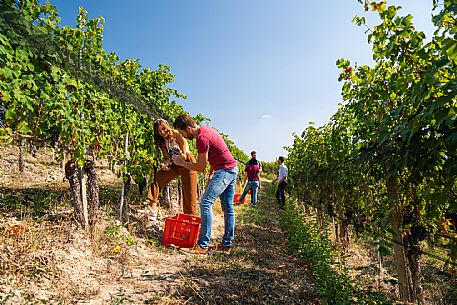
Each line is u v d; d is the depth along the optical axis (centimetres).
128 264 373
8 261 304
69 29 425
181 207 816
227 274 376
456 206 224
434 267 532
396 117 289
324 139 623
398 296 361
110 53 572
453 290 440
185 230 457
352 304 298
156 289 313
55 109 366
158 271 366
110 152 515
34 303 252
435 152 226
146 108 598
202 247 411
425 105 218
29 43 334
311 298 339
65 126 383
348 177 409
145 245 453
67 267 328
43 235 377
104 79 456
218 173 400
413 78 256
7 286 267
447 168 213
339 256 506
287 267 441
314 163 661
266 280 372
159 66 758
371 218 399
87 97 434
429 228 325
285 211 901
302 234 559
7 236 356
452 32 190
